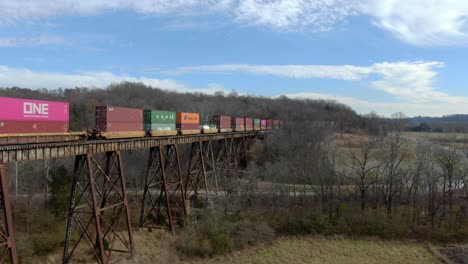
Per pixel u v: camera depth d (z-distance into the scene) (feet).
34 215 136.77
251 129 275.59
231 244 123.13
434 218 148.15
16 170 155.02
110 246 100.78
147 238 117.70
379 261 119.55
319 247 130.41
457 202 162.71
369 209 156.66
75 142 82.69
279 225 143.33
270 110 439.22
